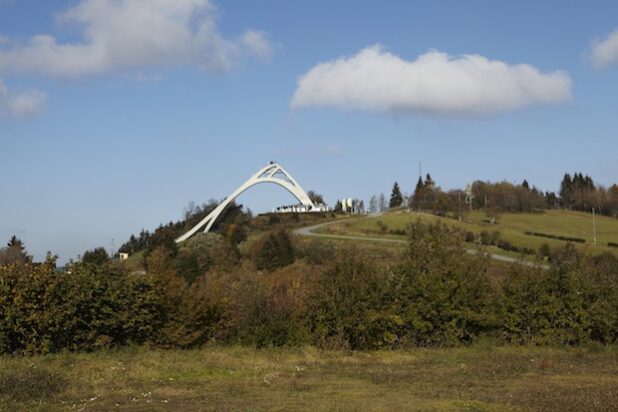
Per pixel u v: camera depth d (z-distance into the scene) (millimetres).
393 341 26812
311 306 26750
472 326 28328
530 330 28703
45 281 22094
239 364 20797
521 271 30297
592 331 28797
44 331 21719
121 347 23297
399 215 140875
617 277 30359
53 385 15820
